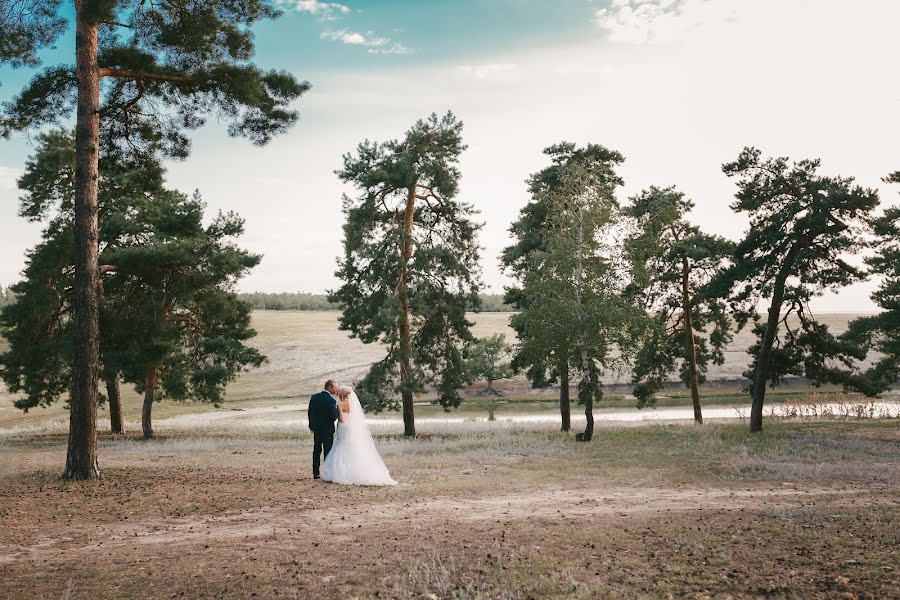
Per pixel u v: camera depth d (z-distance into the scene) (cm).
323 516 1003
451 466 1731
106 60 1667
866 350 2956
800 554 746
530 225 3394
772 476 1519
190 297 2888
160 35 1561
